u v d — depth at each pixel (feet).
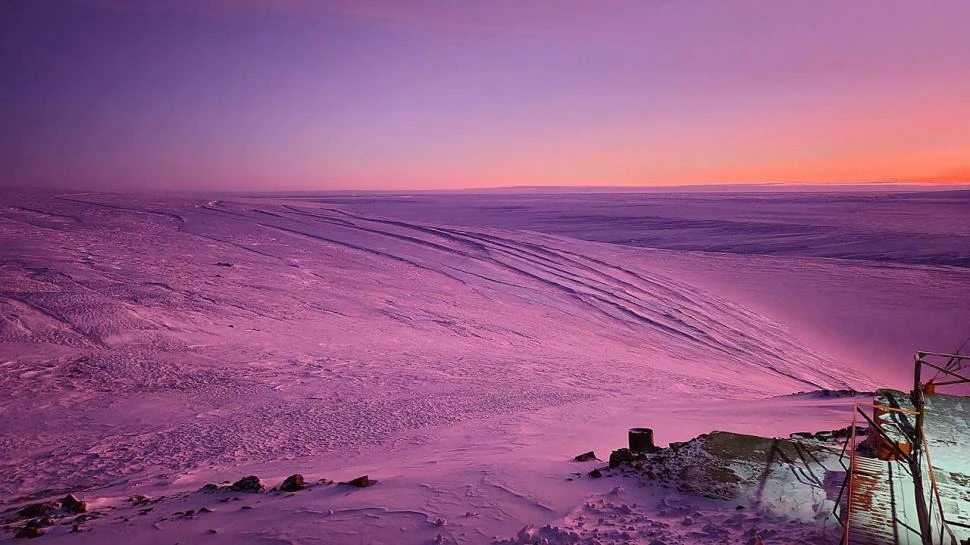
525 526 17.37
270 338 92.43
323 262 171.53
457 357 88.28
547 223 414.21
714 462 21.07
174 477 35.96
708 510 17.61
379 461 35.73
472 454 34.73
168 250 166.30
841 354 126.62
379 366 79.41
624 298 155.84
